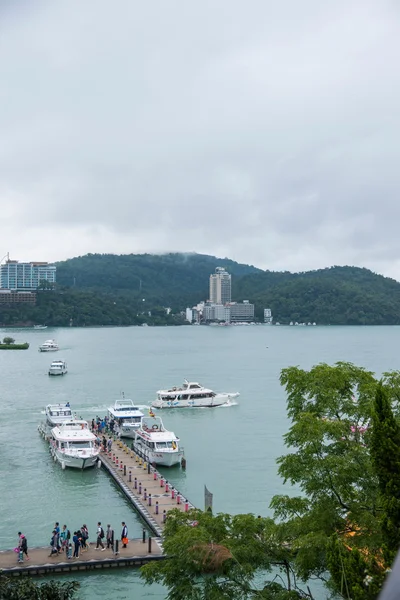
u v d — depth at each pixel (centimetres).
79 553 4362
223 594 2530
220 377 16875
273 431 9306
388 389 2964
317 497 2808
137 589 3959
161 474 6856
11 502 5825
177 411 11338
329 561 2172
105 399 12812
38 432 9238
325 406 2942
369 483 2664
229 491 6209
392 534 2178
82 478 6650
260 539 2845
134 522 5278
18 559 4231
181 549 2570
